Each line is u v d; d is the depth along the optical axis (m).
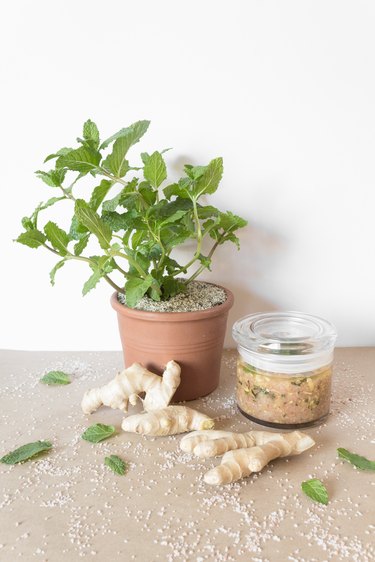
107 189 0.84
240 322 0.89
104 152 1.01
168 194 0.91
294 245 1.07
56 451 0.78
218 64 0.97
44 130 1.01
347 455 0.74
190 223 0.87
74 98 1.00
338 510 0.65
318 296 1.10
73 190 1.04
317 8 0.95
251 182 1.03
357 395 0.93
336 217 1.05
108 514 0.65
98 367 1.05
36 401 0.92
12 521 0.64
